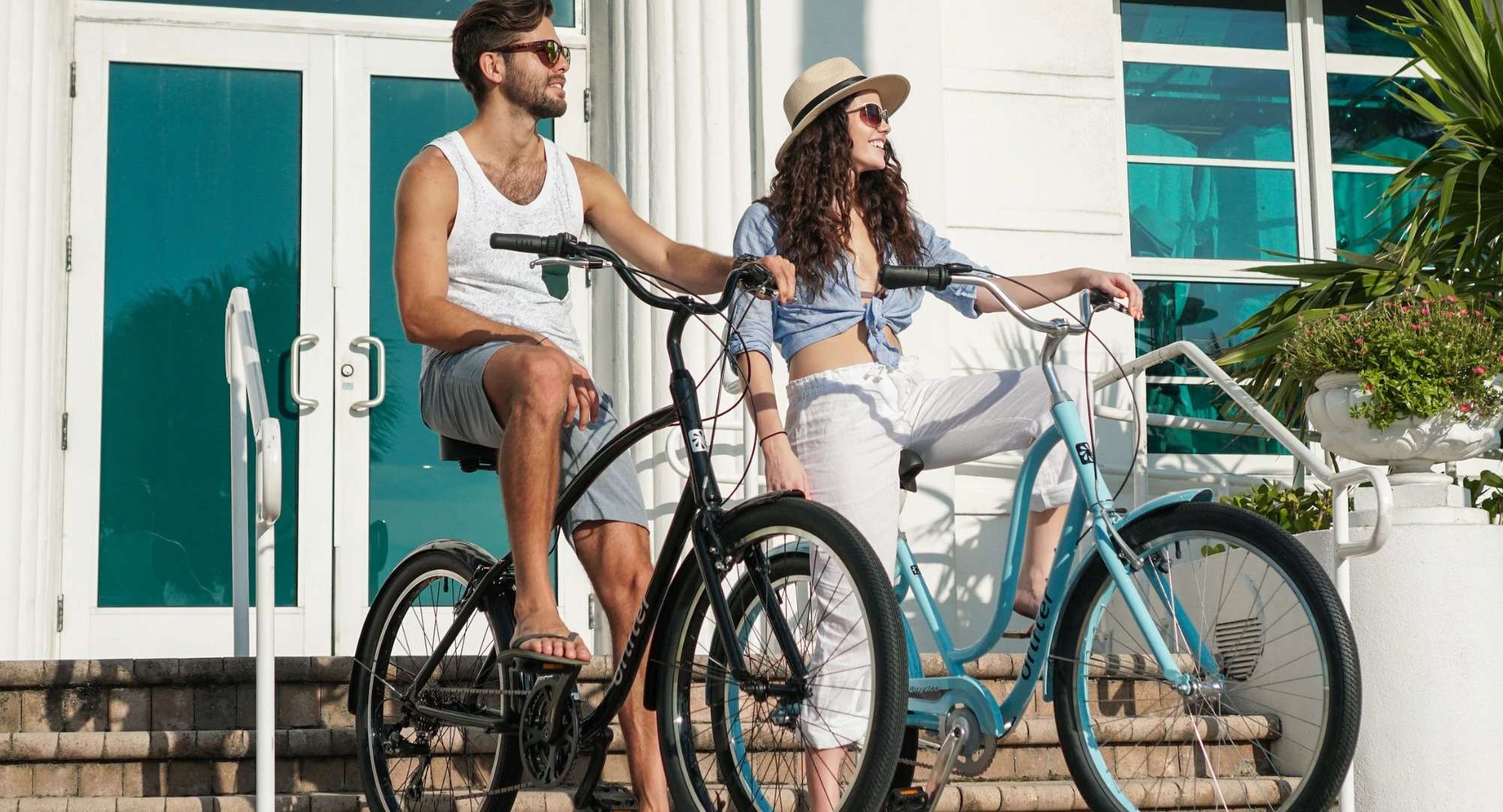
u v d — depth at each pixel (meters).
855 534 2.42
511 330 2.91
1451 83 5.08
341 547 5.02
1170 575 2.79
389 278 5.18
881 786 2.30
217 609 4.94
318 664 3.74
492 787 2.96
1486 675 3.64
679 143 5.14
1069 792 3.52
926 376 5.11
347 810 3.28
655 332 5.04
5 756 3.37
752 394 2.96
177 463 4.98
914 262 3.18
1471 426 3.88
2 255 4.74
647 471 4.99
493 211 3.05
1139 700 3.10
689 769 2.65
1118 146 5.98
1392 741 3.64
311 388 5.07
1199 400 5.92
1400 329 3.91
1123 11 6.19
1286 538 2.55
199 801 3.20
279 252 5.13
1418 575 3.68
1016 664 4.02
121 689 3.65
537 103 3.09
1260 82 6.26
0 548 4.64
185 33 5.15
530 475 2.74
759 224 3.12
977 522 5.34
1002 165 5.64
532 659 2.70
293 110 5.20
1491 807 3.59
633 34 5.22
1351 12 6.39
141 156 5.09
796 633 2.60
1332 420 3.96
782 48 5.19
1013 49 5.72
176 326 5.04
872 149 3.13
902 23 5.29
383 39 5.27
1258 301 6.08
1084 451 2.82
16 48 4.83
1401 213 6.27
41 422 4.79
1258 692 3.55
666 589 2.72
